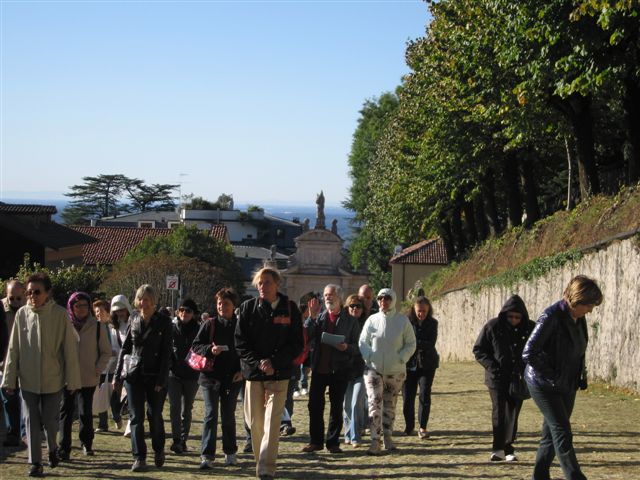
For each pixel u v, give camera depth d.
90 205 140.00
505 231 41.84
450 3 35.22
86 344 12.67
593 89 23.44
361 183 94.75
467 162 40.41
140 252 63.78
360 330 13.24
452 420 16.31
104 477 11.05
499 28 27.33
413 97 46.47
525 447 12.63
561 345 8.66
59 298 29.92
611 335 21.48
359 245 96.88
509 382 11.23
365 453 12.74
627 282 20.72
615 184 35.81
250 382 10.61
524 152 38.69
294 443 13.99
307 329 13.22
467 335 40.78
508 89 29.64
